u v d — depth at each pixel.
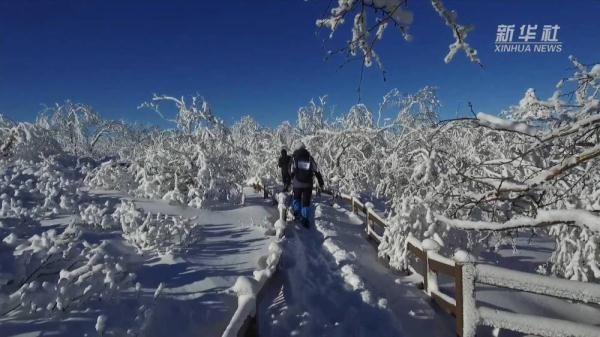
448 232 6.20
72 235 4.11
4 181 6.54
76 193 6.85
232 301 4.11
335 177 15.59
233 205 9.24
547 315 4.52
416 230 6.00
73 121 28.92
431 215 5.90
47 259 3.73
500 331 3.84
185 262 4.86
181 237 5.41
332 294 4.85
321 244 7.20
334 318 4.18
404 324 4.11
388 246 6.47
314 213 9.98
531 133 2.76
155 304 3.64
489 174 6.20
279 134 20.02
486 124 2.87
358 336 3.78
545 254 8.32
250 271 4.94
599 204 5.37
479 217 6.18
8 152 10.53
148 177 8.88
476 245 6.47
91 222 5.37
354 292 4.81
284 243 6.40
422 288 5.24
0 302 3.06
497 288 5.02
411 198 6.33
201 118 11.05
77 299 3.38
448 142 11.09
